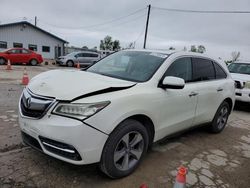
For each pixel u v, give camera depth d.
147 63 4.02
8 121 5.13
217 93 5.08
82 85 3.08
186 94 4.15
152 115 3.52
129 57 4.32
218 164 4.07
